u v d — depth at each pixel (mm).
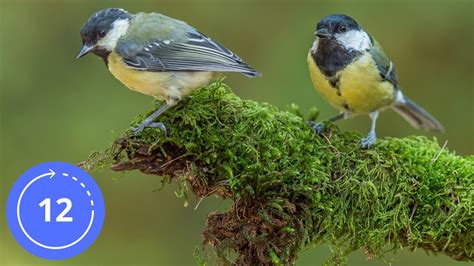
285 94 17641
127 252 17141
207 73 8711
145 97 18000
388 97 10141
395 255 8992
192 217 17328
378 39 18094
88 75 18406
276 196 7930
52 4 18875
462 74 18094
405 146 8531
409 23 18094
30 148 17781
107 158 7965
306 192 8000
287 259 7980
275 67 18109
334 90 9930
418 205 8203
